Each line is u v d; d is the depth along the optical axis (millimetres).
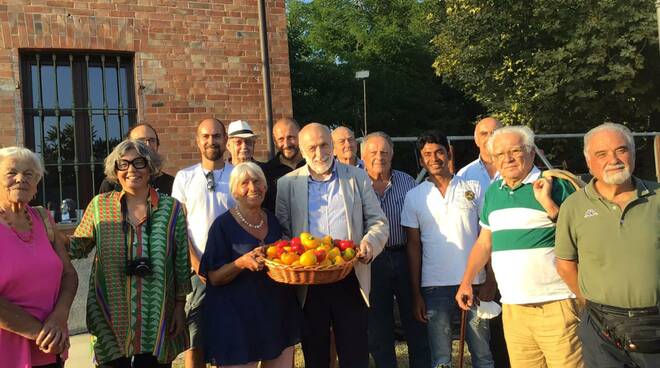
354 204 3709
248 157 4266
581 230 2828
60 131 6215
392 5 27391
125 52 6316
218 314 3279
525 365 3367
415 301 4051
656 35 12367
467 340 3875
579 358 3164
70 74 6230
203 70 6566
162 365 3193
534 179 3270
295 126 4422
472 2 14484
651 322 2646
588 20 12758
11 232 2764
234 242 3346
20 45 5898
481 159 4656
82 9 6109
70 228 5828
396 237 4230
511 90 15164
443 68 16906
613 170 2691
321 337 3625
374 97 25219
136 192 3213
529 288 3219
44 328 2709
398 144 20141
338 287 3633
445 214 3865
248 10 6770
